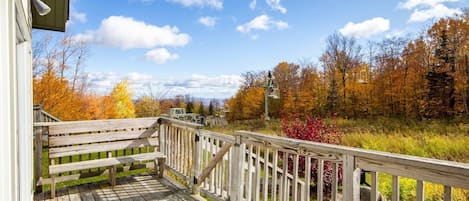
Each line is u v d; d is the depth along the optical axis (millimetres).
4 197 1267
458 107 13977
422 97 15320
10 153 1335
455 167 1393
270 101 21422
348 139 10250
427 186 4352
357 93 18297
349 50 19969
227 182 3369
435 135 10367
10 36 1405
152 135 4859
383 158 1688
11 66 1431
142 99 21641
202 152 3975
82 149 4180
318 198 2115
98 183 4402
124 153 5027
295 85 21422
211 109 24500
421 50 15875
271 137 2609
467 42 14242
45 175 4840
